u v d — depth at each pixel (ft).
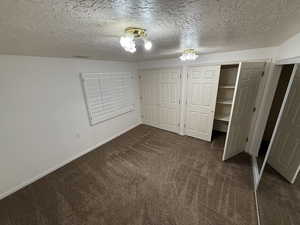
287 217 5.20
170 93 12.44
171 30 4.05
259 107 8.52
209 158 9.04
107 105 11.40
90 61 9.78
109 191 6.75
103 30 3.83
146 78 13.62
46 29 3.43
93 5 2.37
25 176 7.42
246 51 8.19
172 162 8.78
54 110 8.27
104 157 9.66
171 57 10.87
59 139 8.70
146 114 15.11
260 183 6.49
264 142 9.36
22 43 4.51
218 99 11.89
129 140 12.01
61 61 8.27
